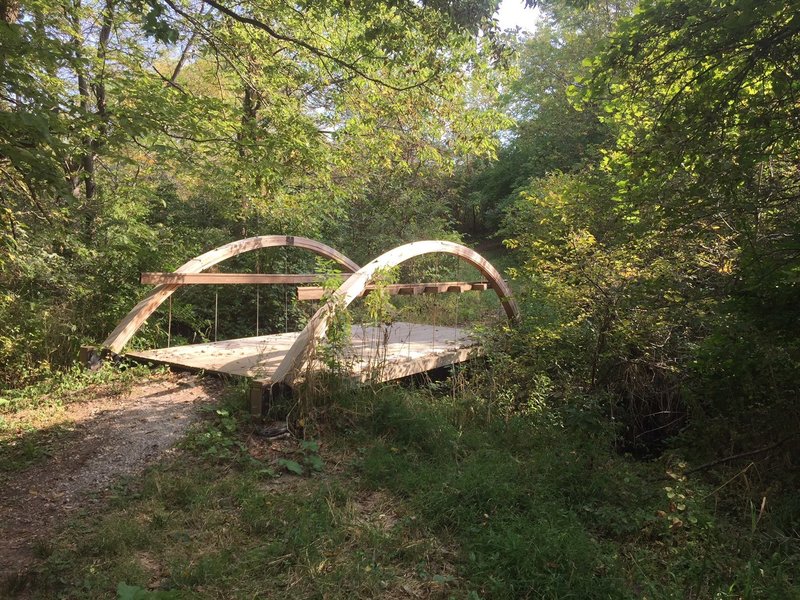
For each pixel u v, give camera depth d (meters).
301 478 4.22
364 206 15.62
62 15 7.30
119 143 5.70
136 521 3.46
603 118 6.43
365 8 6.58
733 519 4.22
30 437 4.68
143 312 6.74
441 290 7.82
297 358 5.20
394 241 15.08
